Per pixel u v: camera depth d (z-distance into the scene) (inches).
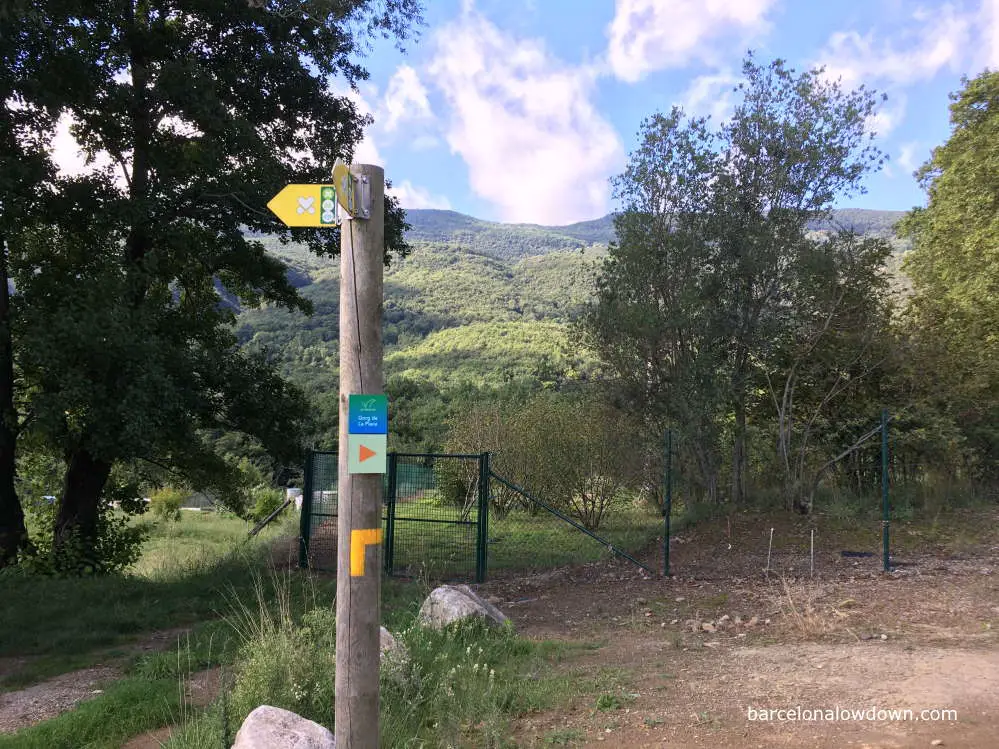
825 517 522.0
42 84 457.4
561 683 221.3
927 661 225.6
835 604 323.3
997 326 618.2
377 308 127.4
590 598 384.8
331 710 184.5
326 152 625.6
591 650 272.1
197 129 563.5
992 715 176.2
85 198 494.0
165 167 542.0
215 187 538.6
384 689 193.0
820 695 198.8
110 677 264.4
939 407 564.7
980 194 714.8
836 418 580.1
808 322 553.6
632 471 643.5
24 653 307.0
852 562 422.6
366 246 126.6
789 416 568.1
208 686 229.8
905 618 291.7
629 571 448.8
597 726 186.1
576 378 597.3
